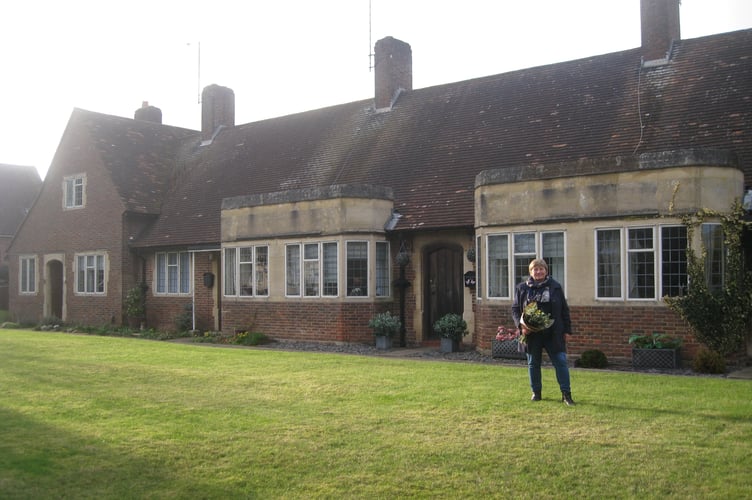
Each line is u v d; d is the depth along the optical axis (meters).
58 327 26.03
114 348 15.98
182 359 13.59
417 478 6.07
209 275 23.09
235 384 10.43
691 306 12.65
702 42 18.34
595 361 12.87
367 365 12.45
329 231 17.89
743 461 6.23
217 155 27.52
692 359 12.73
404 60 23.91
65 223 28.30
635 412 8.04
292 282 18.67
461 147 19.45
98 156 27.16
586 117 18.06
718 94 16.41
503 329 14.58
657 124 16.50
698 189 12.82
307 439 7.24
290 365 12.52
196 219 24.27
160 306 25.03
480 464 6.37
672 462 6.25
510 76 21.44
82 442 7.28
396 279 18.17
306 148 24.00
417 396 9.22
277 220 19.03
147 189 26.98
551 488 5.78
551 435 7.17
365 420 7.96
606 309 13.62
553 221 14.24
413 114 22.25
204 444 7.14
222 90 29.44
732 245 12.78
